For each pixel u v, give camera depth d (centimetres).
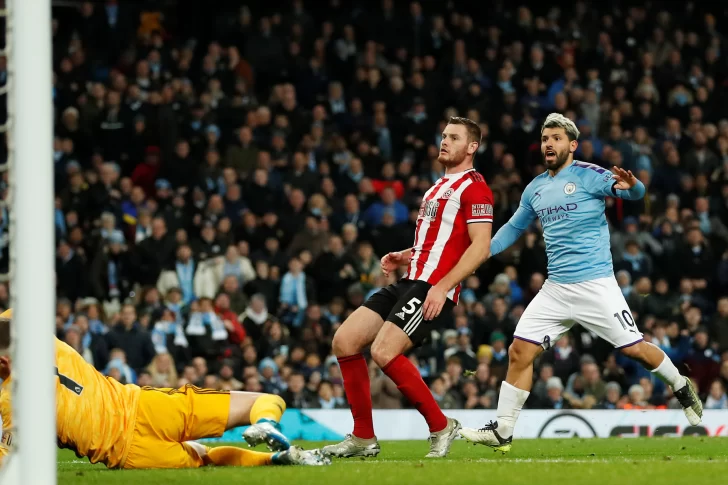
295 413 1944
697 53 3956
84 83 3189
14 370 834
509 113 3447
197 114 3197
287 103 3322
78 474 1004
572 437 1930
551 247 1343
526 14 3862
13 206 843
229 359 2447
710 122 3778
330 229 2994
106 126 3102
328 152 3219
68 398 1053
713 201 3394
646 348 1327
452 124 1254
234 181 2992
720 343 2808
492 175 3269
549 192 1340
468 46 3741
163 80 3294
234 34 3528
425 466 1038
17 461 829
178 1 3669
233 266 2733
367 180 3086
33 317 831
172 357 2467
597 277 1320
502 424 1315
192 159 3070
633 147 3466
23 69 841
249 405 1099
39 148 839
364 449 1233
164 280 2677
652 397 2573
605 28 3941
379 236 2945
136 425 1072
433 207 1241
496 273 2989
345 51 3619
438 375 2447
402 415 1986
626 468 1001
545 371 2450
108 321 2609
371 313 1240
